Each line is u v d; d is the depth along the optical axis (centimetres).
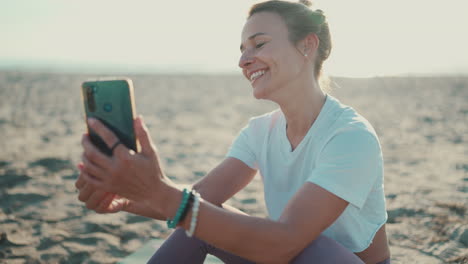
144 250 250
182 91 2119
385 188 448
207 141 780
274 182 170
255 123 178
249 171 179
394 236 311
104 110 109
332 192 132
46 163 547
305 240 129
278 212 171
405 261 266
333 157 138
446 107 1287
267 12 154
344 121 146
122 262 231
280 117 170
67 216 361
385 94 1842
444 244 289
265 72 155
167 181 117
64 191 431
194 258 160
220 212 122
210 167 566
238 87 2491
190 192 120
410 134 820
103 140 108
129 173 108
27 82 2452
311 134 152
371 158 139
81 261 275
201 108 1370
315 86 161
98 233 323
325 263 129
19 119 1013
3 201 396
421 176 496
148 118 1108
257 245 125
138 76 3769
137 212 153
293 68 153
